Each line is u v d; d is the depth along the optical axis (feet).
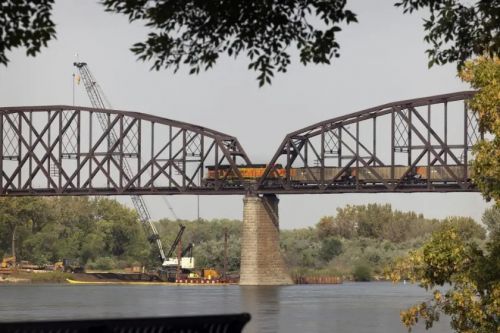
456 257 290.15
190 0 150.71
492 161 293.43
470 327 289.94
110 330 118.73
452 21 197.67
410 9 189.47
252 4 154.71
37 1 145.79
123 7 149.28
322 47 159.33
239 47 158.40
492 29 194.70
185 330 124.57
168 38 153.17
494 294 273.33
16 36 145.69
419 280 298.76
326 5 157.28
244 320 128.06
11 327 113.29
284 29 158.61
